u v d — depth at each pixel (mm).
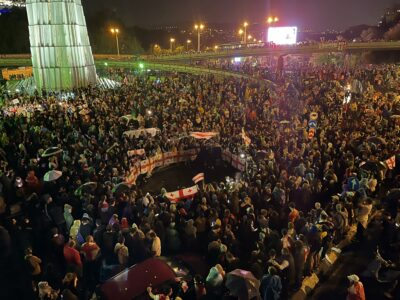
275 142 20297
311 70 56094
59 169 17250
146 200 13555
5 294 11156
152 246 11391
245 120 25859
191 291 9695
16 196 15781
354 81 36062
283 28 103188
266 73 51594
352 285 9094
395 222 12703
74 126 24016
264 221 12297
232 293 8867
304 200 14852
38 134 21328
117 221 12023
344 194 14555
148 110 27172
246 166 19125
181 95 33281
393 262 11727
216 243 11328
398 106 27844
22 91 40938
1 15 104250
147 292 9406
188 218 13172
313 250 11680
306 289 11164
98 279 11469
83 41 43406
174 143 22469
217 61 84750
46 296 9062
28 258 10812
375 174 16328
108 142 20328
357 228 13859
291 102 30766
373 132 20969
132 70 69688
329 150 18266
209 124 24641
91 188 14156
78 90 38562
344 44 82562
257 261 10305
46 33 40625
